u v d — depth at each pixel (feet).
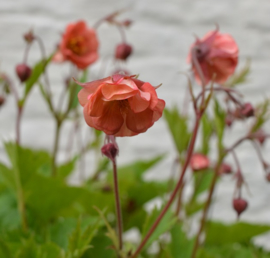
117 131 2.16
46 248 2.34
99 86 2.14
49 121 3.50
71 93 2.66
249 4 3.59
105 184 2.68
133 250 2.40
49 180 2.48
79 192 2.51
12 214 2.60
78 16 3.45
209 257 2.50
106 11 3.47
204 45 2.41
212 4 3.57
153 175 3.62
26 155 2.46
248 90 3.67
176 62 3.55
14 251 2.39
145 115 2.15
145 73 3.53
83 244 2.30
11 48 3.41
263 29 3.64
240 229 2.63
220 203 3.71
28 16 3.41
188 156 2.30
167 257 2.48
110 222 2.65
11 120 3.47
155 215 2.39
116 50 2.78
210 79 2.44
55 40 3.43
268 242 3.85
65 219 2.51
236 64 2.42
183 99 3.55
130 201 2.66
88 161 3.49
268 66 3.66
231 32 3.60
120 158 3.59
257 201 3.75
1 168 2.53
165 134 3.64
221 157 2.45
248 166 3.72
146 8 3.50
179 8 3.53
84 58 2.69
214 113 2.43
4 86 2.68
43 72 2.57
